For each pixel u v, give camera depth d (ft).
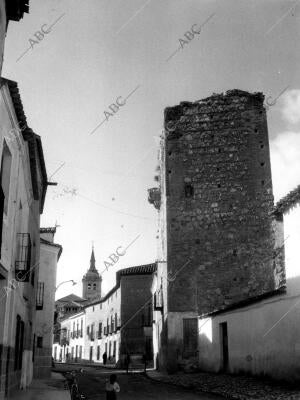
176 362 90.84
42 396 52.49
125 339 162.50
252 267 93.76
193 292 93.97
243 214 96.37
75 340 247.29
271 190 96.84
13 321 47.29
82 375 99.91
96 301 214.07
